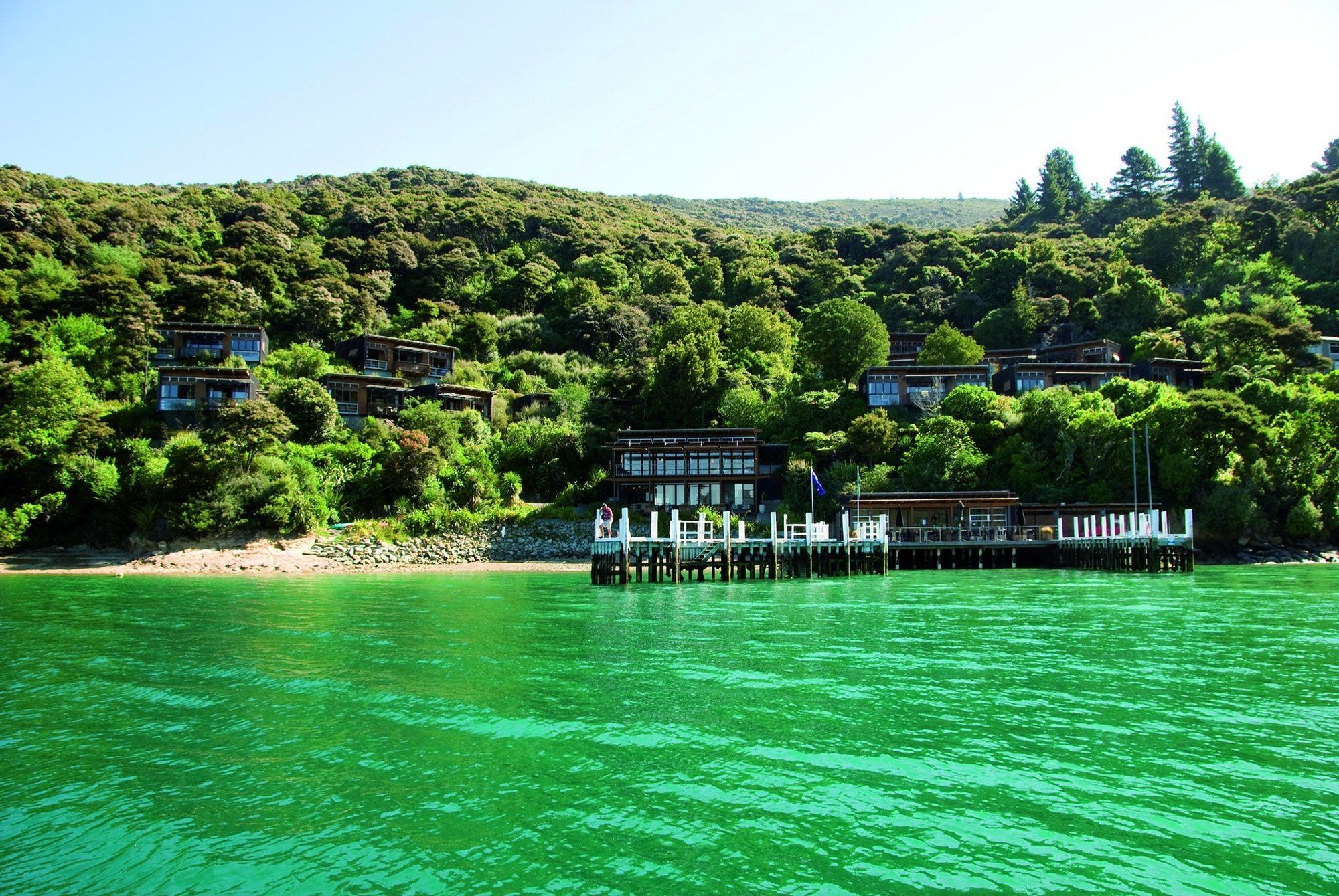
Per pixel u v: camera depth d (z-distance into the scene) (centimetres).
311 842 1400
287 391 8856
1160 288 13900
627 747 1833
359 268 14562
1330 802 1529
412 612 4066
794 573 6094
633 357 12006
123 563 7025
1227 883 1252
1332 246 14562
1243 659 2723
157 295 11256
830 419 9831
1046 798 1549
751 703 2180
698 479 8844
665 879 1273
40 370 8150
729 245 18375
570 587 5528
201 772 1711
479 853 1357
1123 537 6519
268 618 3838
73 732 1964
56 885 1266
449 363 11500
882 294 16262
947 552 7406
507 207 18688
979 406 9238
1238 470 8225
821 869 1298
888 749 1812
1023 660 2708
